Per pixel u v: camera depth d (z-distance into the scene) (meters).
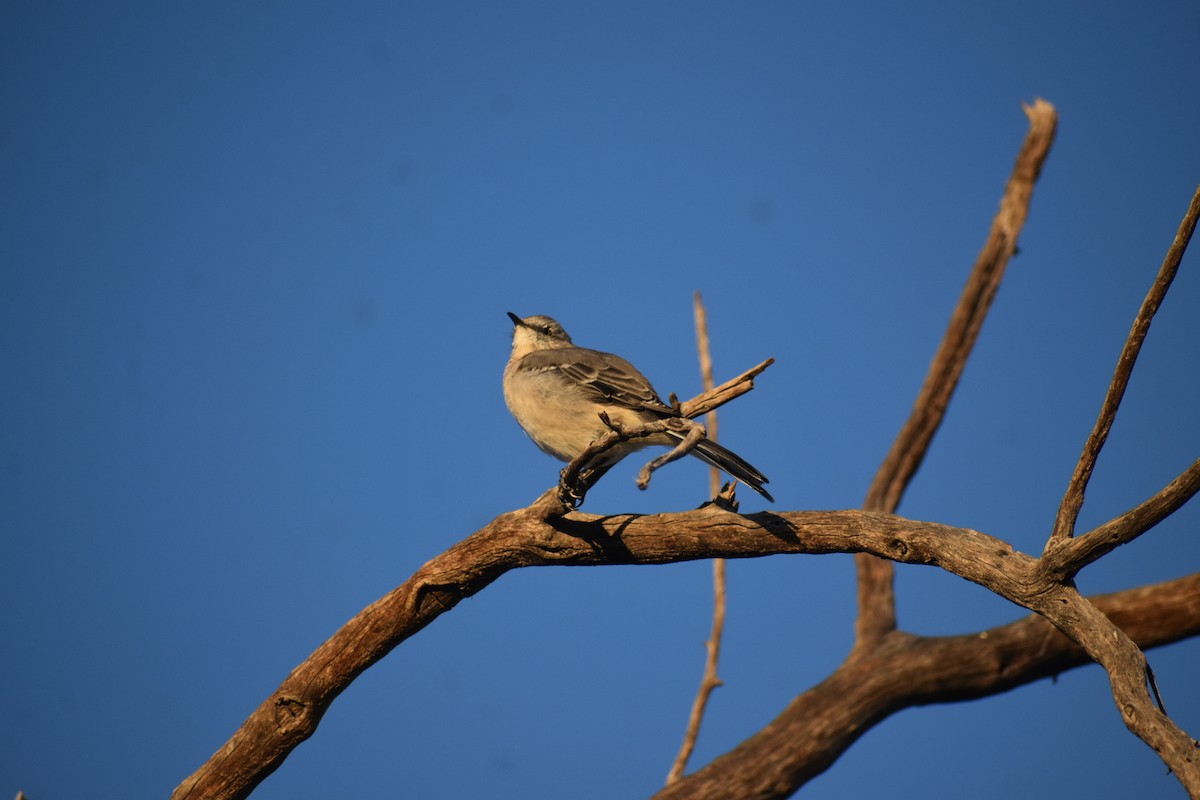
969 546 8.52
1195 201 7.29
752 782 14.85
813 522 9.42
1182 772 6.58
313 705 10.53
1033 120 16.80
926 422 17.19
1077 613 7.85
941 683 15.67
